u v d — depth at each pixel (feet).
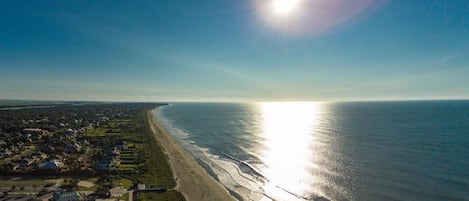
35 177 250.57
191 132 582.35
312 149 373.20
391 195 209.26
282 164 308.40
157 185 236.84
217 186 248.32
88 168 272.72
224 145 432.25
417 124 600.80
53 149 366.63
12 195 208.33
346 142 407.85
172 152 379.96
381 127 561.43
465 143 379.96
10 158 328.29
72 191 209.26
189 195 224.53
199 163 328.08
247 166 309.42
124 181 244.42
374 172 261.24
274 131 570.46
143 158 327.67
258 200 220.02
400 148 355.15
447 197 200.85
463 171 256.11
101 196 207.72
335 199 210.59
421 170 262.06
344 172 266.57
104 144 408.67
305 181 252.01
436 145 369.71
